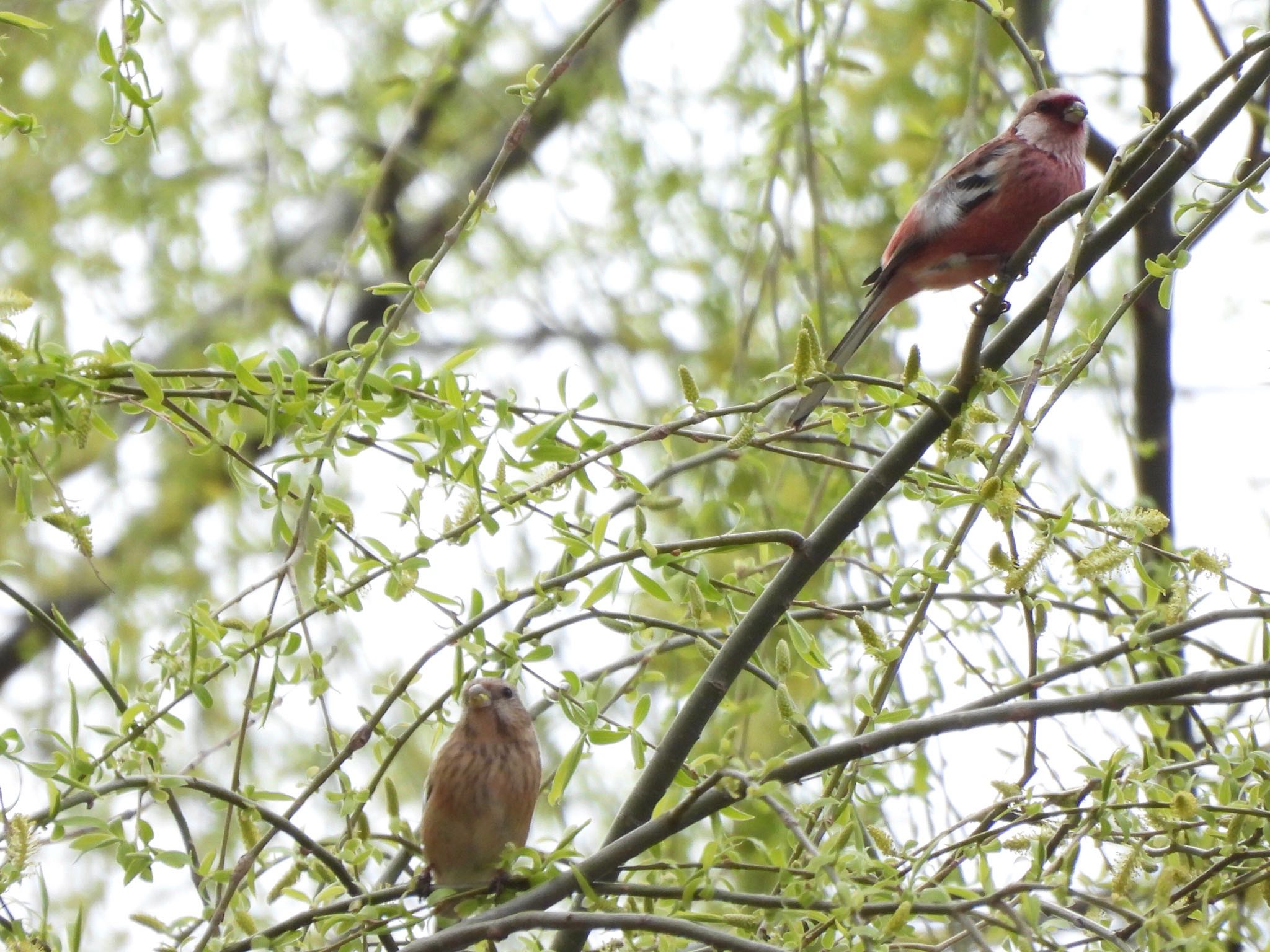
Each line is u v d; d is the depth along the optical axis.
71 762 7.14
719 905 8.74
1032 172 11.02
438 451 7.69
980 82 13.73
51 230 14.70
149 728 7.43
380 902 7.79
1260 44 7.77
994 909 7.00
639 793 8.34
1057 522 7.61
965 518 7.84
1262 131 12.17
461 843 9.55
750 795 7.04
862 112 14.24
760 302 12.88
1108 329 7.65
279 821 7.56
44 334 13.78
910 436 8.30
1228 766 7.53
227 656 7.48
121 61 7.29
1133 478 12.78
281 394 7.52
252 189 15.68
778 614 8.25
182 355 14.79
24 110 14.58
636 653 9.69
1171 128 7.86
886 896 7.04
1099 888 8.51
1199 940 6.79
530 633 7.94
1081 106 11.30
